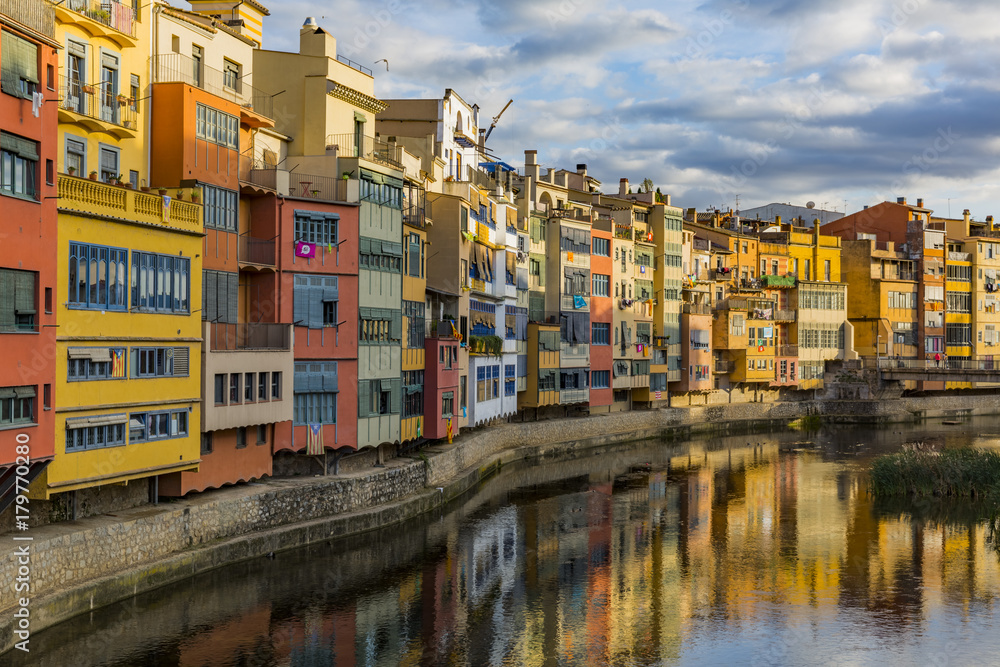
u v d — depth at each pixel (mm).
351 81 50000
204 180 39000
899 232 123000
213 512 36438
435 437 55062
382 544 43344
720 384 104625
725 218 118062
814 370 113812
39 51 29234
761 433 97875
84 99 34750
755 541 47125
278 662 29422
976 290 125625
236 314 41062
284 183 43625
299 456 44844
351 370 45844
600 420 82438
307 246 44219
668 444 85625
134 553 32469
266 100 47500
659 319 94750
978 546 46219
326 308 45031
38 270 29266
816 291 113750
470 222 60906
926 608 36688
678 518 52312
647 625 34375
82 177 33781
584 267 81875
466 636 32625
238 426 39344
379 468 48312
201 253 37375
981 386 122000
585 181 98562
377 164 47906
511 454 68438
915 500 57906
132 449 33562
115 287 32875
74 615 29250
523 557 42938
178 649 29906
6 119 27766
